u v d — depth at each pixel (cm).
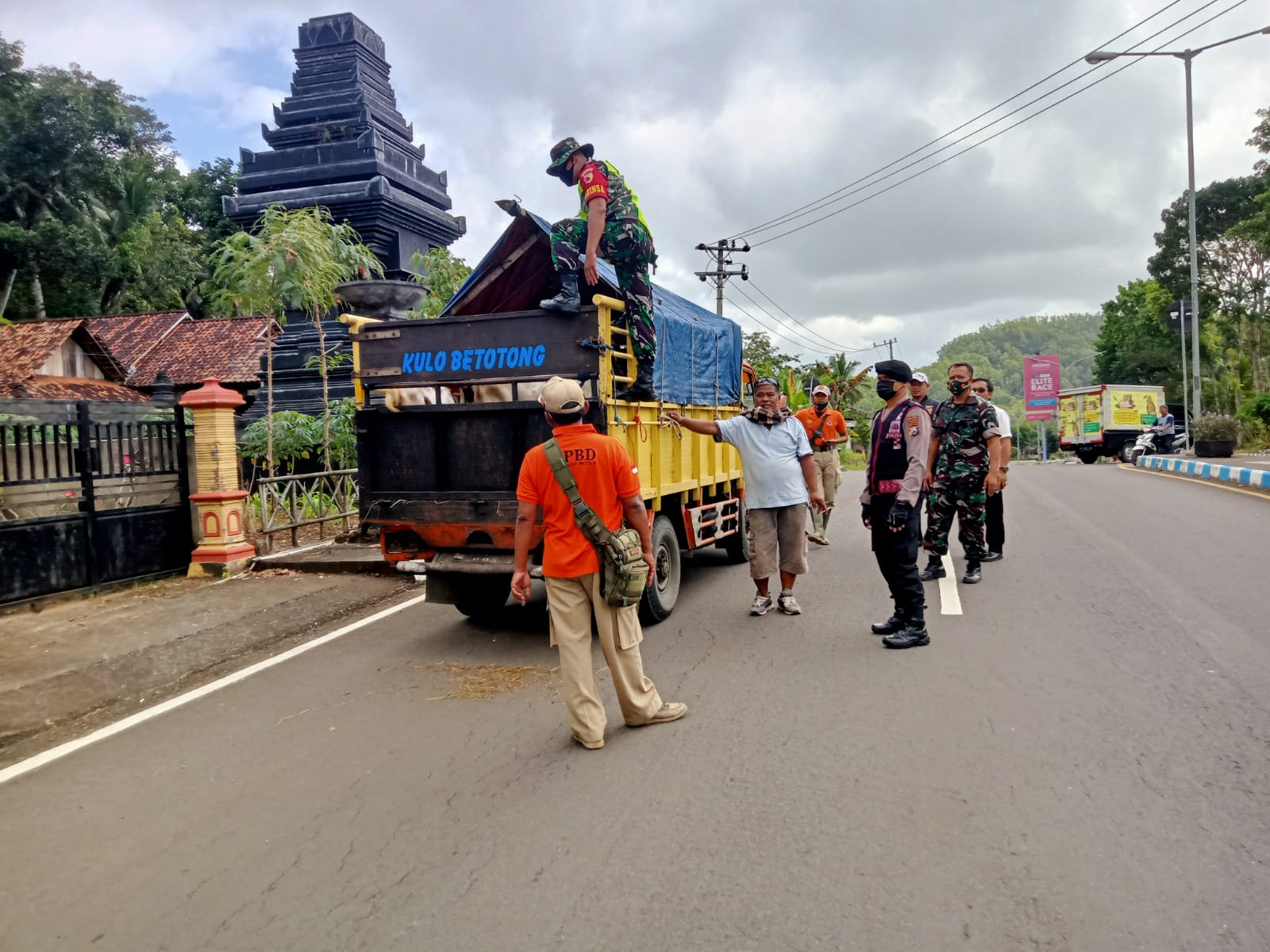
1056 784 371
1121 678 496
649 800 378
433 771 424
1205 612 625
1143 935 268
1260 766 378
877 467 597
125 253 3622
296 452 1412
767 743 433
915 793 369
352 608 801
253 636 714
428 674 586
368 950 284
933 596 725
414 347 653
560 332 609
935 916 283
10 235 3228
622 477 445
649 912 294
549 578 448
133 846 366
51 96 3369
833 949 269
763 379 680
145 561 936
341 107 2247
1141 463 2442
